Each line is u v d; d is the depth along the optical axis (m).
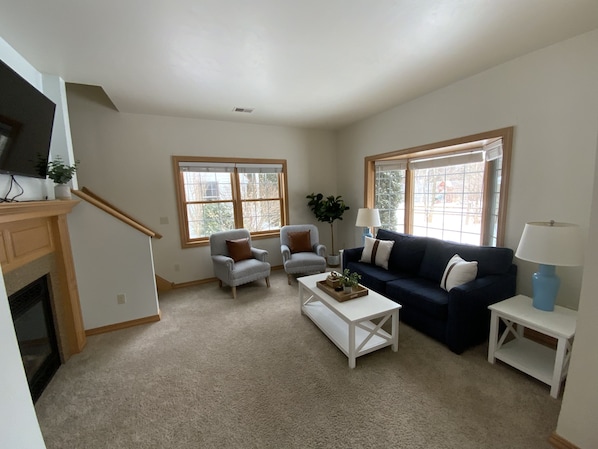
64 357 2.18
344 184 4.84
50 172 2.16
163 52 2.06
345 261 3.64
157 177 3.77
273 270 4.72
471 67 2.48
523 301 2.08
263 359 2.17
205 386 1.88
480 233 3.09
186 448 1.42
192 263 4.08
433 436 1.44
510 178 2.44
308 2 1.55
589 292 1.23
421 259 3.06
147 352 2.31
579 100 1.99
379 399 1.71
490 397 1.70
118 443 1.46
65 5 1.51
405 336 2.46
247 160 4.31
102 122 3.44
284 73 2.49
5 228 1.64
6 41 1.86
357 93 3.06
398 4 1.59
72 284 2.33
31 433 0.81
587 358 1.25
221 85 2.72
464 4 1.60
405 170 3.93
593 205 1.21
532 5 1.62
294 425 1.54
